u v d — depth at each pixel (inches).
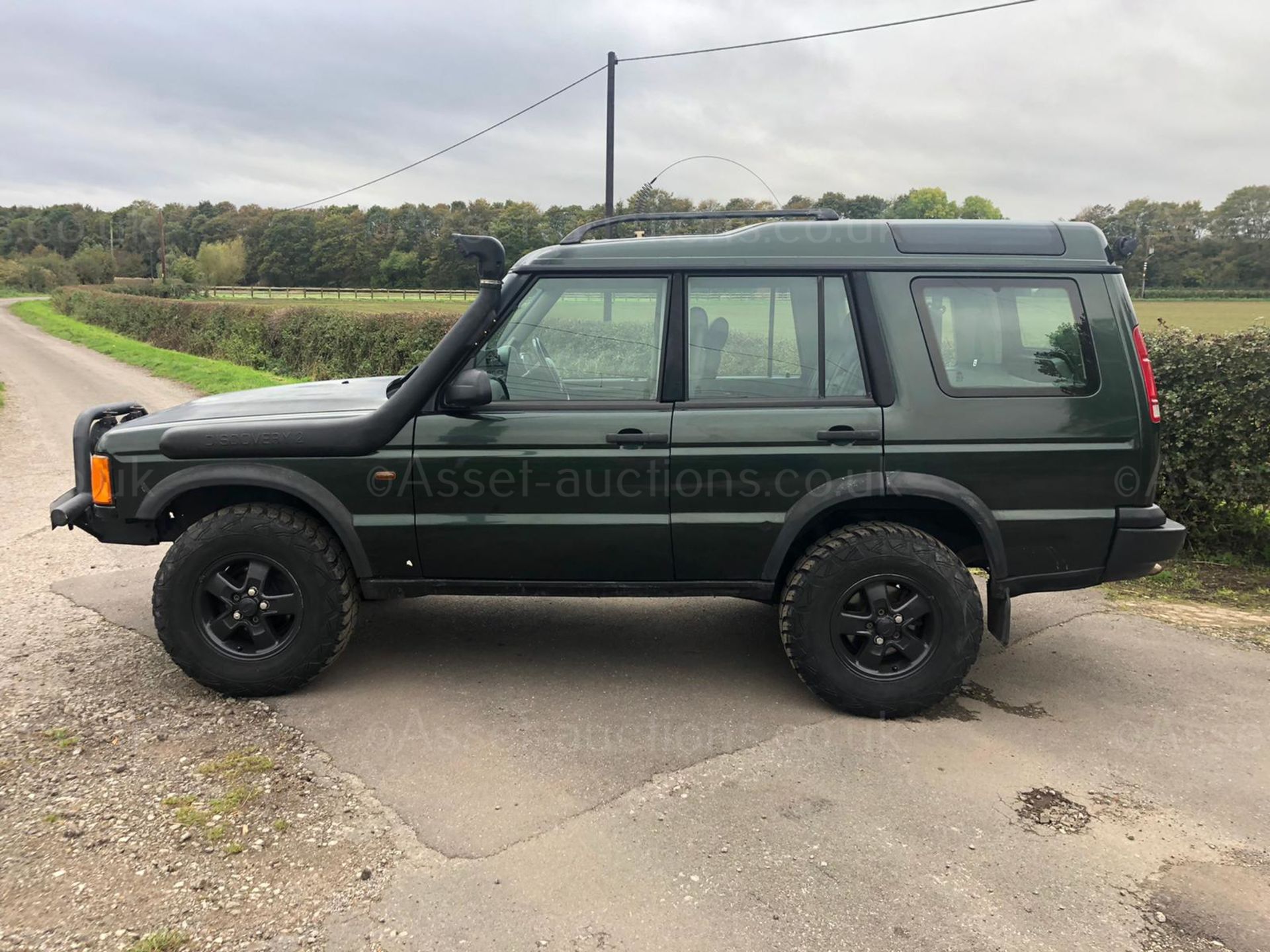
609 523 141.5
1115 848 106.5
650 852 103.6
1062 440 138.9
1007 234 143.8
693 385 141.9
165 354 1029.2
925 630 139.5
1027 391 139.6
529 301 143.8
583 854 103.0
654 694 150.4
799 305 142.2
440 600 201.8
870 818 112.1
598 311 143.4
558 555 143.9
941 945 88.5
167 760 124.2
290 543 140.6
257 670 143.3
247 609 142.8
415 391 140.3
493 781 119.6
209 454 142.3
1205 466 237.3
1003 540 140.5
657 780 120.6
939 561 136.0
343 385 184.5
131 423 153.9
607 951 86.8
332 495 142.4
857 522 145.9
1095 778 123.4
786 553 142.2
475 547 143.7
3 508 290.8
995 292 141.3
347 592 144.4
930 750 131.2
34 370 847.7
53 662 160.2
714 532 141.3
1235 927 92.0
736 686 154.3
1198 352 233.6
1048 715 144.3
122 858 100.8
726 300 142.4
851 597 139.3
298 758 125.3
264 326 965.8
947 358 140.6
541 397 143.6
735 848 104.7
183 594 141.2
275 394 173.6
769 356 142.6
